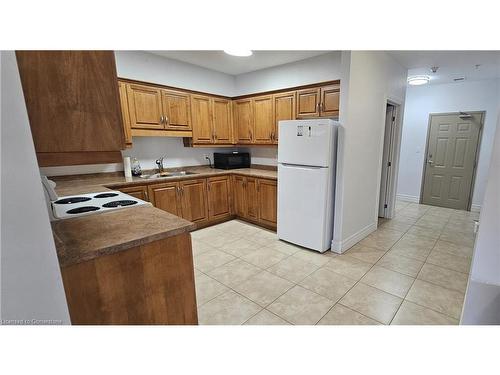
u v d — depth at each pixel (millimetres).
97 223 1340
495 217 898
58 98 913
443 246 3109
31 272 630
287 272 2516
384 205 4254
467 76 4125
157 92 3266
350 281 2344
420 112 5043
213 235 3516
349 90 2576
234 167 4324
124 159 3223
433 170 5031
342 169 2730
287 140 2990
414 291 2182
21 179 595
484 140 4438
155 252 1199
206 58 3479
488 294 942
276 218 3543
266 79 3951
